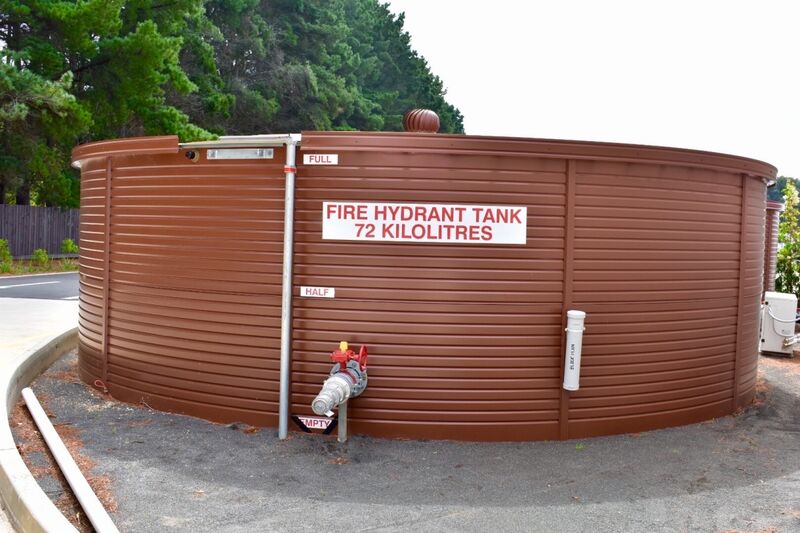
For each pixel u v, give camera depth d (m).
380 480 5.36
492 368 6.36
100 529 4.06
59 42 22.44
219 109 30.14
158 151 6.75
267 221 6.46
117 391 7.46
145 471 5.36
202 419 6.79
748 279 7.83
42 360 8.68
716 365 7.40
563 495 5.16
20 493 4.41
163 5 25.69
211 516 4.60
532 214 6.35
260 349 6.53
